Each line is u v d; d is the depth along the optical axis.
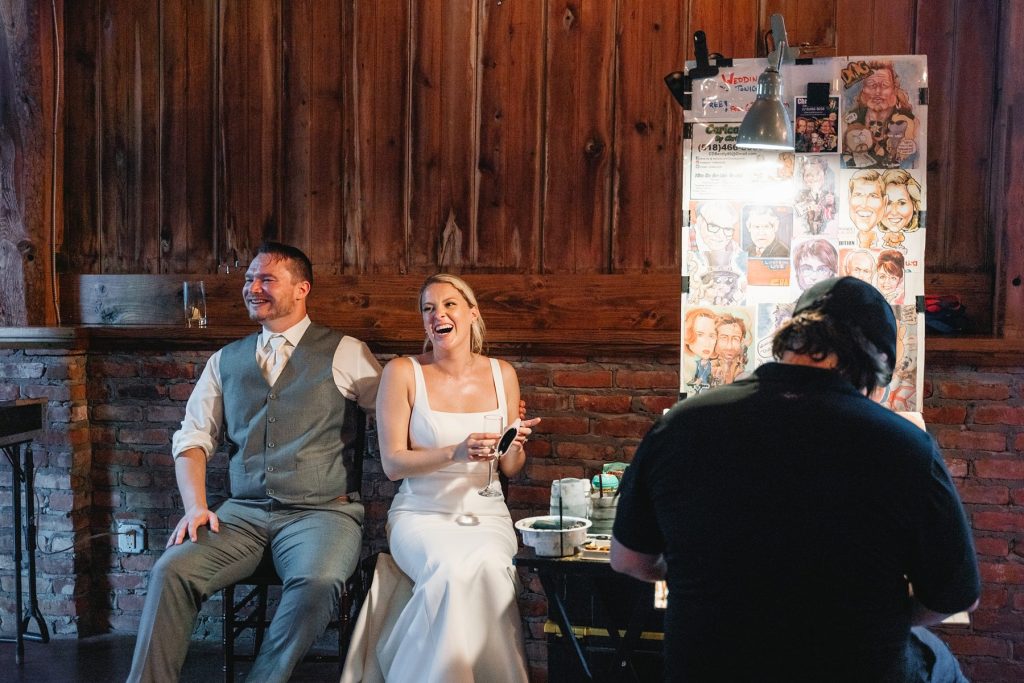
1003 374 2.95
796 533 1.46
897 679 1.49
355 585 2.97
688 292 2.59
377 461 3.34
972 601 1.54
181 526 2.81
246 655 3.17
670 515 1.56
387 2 3.32
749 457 1.50
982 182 3.04
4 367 3.40
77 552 3.43
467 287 2.95
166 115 3.48
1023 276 2.91
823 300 1.62
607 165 3.22
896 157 2.51
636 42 3.18
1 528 3.45
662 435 1.60
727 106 2.55
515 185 3.29
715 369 2.59
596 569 2.39
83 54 3.51
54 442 3.39
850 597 1.45
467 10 3.27
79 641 3.43
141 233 3.54
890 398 2.53
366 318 3.39
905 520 1.46
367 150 3.37
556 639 2.61
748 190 2.56
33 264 3.47
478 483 2.85
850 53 3.04
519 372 3.25
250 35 3.41
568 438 3.24
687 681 1.53
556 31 3.22
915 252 2.51
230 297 3.47
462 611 2.53
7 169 3.44
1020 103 2.88
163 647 2.63
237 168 3.45
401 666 2.54
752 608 1.48
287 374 2.96
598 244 3.25
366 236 3.39
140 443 3.46
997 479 2.97
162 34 3.46
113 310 3.54
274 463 2.91
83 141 3.54
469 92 3.29
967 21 3.00
